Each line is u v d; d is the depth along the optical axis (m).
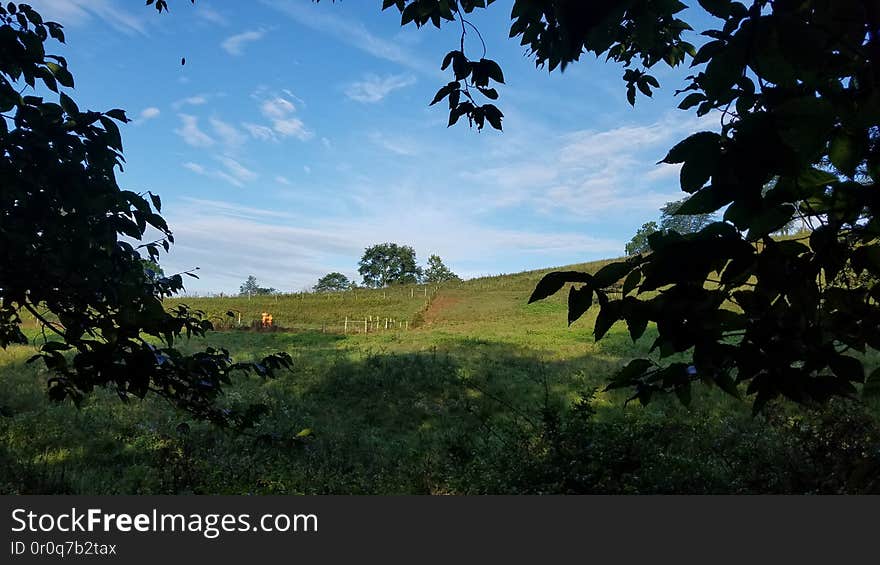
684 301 1.19
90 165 2.51
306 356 19.67
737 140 0.91
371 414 11.79
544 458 4.89
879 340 1.43
